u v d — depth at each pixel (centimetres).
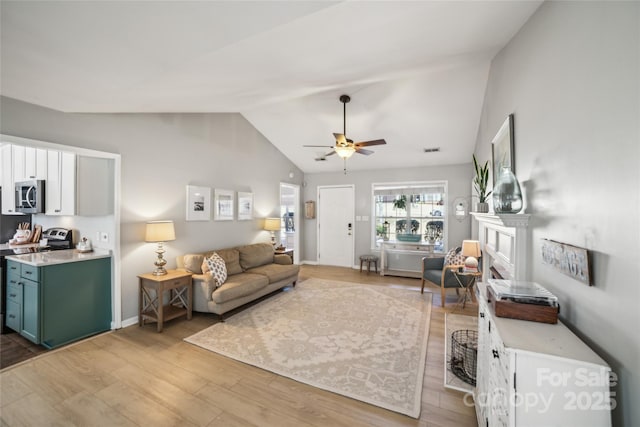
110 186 317
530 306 137
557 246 147
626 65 99
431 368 239
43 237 390
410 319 345
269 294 448
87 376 223
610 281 107
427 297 436
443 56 264
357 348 271
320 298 428
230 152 472
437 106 396
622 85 101
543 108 173
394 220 641
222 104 364
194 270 356
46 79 195
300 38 180
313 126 489
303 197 725
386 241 622
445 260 435
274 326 322
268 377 225
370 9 153
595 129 118
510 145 229
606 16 110
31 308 266
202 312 364
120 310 315
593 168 119
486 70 317
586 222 124
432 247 564
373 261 618
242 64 215
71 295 281
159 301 305
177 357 254
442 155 548
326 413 185
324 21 160
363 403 195
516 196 190
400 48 226
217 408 188
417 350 267
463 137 472
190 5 126
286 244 877
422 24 187
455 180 581
